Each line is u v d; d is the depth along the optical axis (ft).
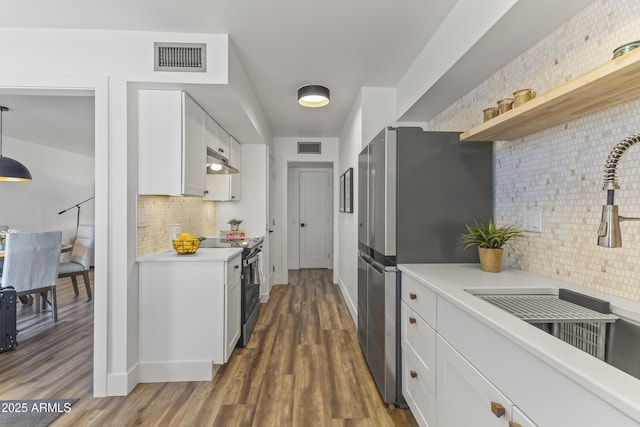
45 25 6.57
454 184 6.29
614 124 3.86
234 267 8.16
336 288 15.87
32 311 11.98
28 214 18.02
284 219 16.69
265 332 10.08
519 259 5.67
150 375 7.13
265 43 7.32
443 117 8.72
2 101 10.66
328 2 5.87
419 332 5.17
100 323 6.55
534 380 2.56
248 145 13.61
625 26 3.73
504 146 6.06
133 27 6.68
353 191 11.46
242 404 6.27
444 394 4.26
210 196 11.94
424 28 6.70
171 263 7.20
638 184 3.60
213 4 5.92
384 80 9.39
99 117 6.69
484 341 3.30
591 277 4.21
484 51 5.49
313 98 9.86
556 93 3.50
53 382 7.05
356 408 6.14
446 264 6.15
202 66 6.91
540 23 4.65
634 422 1.79
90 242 13.71
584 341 3.67
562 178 4.69
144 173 7.21
